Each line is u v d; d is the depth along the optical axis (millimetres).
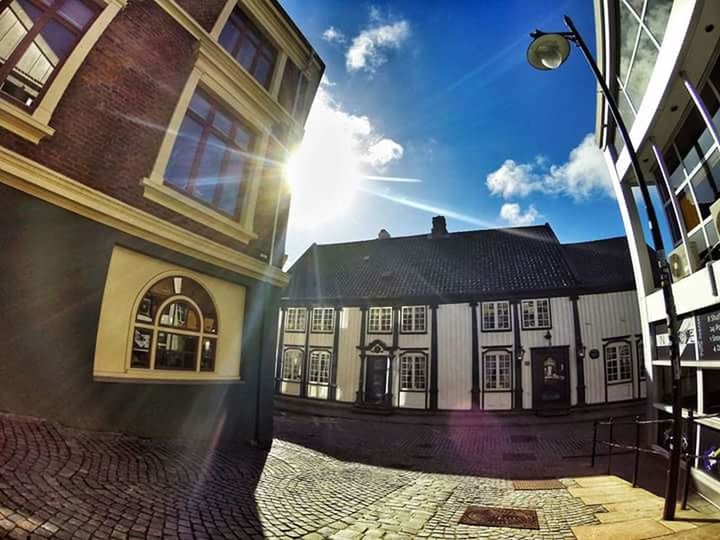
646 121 6656
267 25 8930
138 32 6359
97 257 5625
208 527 3734
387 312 20859
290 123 9438
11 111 4754
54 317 5094
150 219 6227
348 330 21359
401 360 19922
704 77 5539
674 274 6758
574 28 5391
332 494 5566
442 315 19859
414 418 17844
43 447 4199
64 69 5352
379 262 24797
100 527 3129
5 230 4730
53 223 5180
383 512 5020
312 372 21641
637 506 4992
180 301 6980
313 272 25500
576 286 18234
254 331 8359
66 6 5566
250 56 8719
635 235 8266
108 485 3945
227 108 7930
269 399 8508
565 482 6648
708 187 6094
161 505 3900
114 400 5699
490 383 18484
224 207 7863
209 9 7617
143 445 5605
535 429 14398
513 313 18906
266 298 8727
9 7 4996
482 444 11773
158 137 6547
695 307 5688
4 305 4664
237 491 4934
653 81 6227
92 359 5457
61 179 5156
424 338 19859
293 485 5703
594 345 17750
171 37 6871
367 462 8531
